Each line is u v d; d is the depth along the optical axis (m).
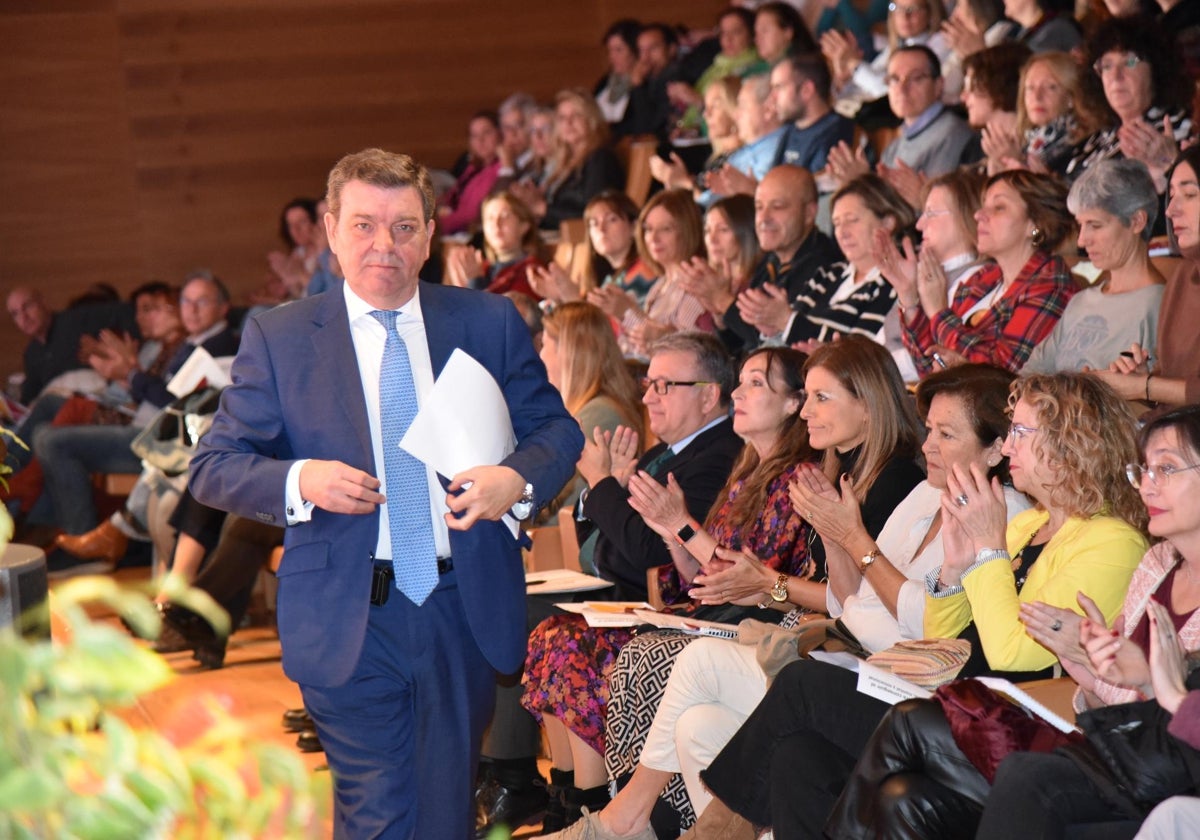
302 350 4.24
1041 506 4.94
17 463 12.83
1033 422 4.62
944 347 6.96
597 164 13.66
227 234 19.09
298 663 4.12
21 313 15.91
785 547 5.90
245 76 19.09
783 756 4.51
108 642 1.31
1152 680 3.68
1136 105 7.86
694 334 6.92
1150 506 4.04
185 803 1.37
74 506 12.72
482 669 4.32
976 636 4.79
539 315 9.42
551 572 7.08
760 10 12.81
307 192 19.28
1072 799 3.74
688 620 5.61
